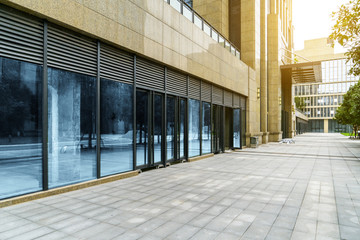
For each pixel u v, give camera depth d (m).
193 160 12.07
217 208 5.01
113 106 7.93
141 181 7.50
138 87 8.90
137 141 8.98
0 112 5.21
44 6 5.61
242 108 19.41
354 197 5.85
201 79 13.13
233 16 21.95
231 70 16.56
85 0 6.58
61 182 6.34
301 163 11.38
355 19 5.62
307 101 96.19
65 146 6.47
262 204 5.29
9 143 5.31
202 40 12.77
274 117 28.06
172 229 3.96
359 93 23.59
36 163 5.75
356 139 36.72
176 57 10.52
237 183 7.26
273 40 28.17
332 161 12.06
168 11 10.03
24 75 5.63
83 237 3.65
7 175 5.23
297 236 3.73
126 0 7.93
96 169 7.25
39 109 5.88
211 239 3.61
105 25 7.18
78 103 6.86
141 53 8.55
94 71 7.27
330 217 4.53
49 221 4.27
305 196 5.92
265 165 10.75
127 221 4.29
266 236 3.72
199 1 20.62
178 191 6.32
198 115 13.05
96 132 7.29
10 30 5.27
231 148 18.03
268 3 28.55
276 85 28.05
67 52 6.44
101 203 5.29
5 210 4.82
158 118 10.10
